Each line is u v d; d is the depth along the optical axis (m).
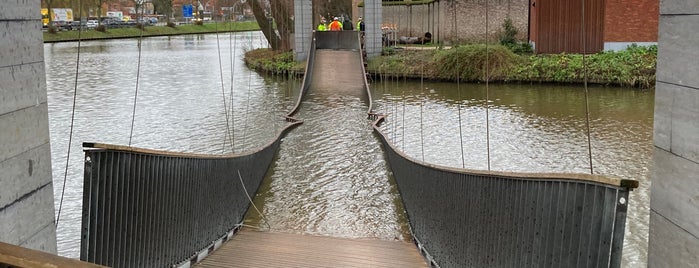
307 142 11.71
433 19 30.16
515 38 26.80
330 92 18.67
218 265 5.06
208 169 5.38
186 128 13.18
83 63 30.23
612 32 23.19
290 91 20.09
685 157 2.03
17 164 2.24
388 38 27.55
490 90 20.45
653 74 20.17
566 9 23.56
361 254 5.54
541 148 10.95
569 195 2.88
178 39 54.34
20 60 2.26
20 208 2.26
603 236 2.65
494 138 11.94
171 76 25.03
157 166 4.29
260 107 16.50
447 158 10.30
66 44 45.50
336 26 25.34
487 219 3.83
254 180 7.81
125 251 3.91
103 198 3.65
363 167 9.50
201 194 5.20
